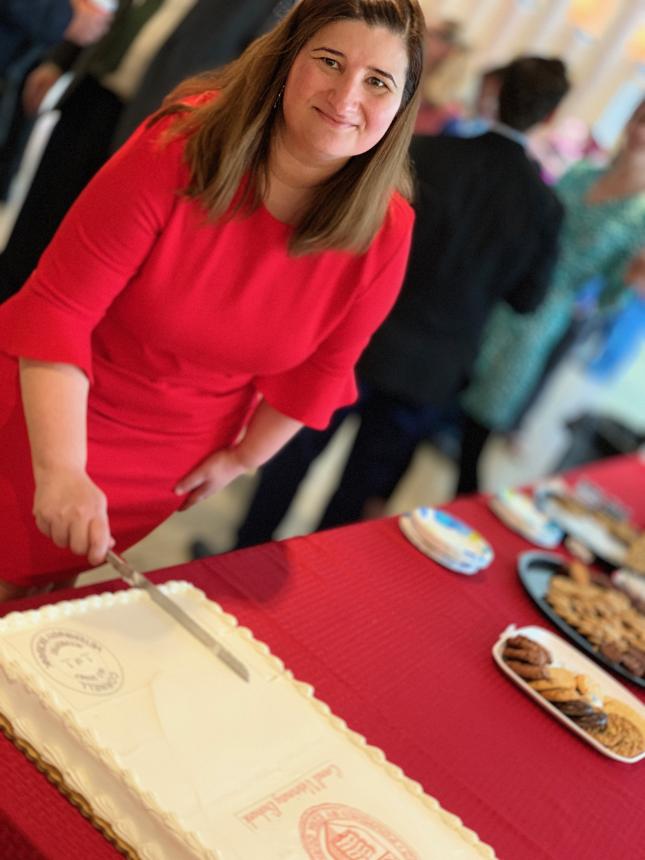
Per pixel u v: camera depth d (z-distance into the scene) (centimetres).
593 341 652
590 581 179
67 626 103
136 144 118
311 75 108
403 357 257
